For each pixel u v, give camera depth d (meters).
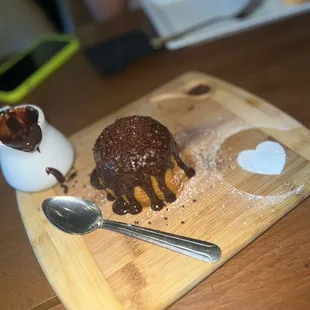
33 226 0.30
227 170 0.31
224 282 0.25
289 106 0.36
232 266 0.26
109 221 0.29
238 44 0.45
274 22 0.47
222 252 0.26
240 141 0.33
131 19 0.52
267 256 0.26
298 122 0.33
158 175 0.29
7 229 0.32
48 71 0.47
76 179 0.33
